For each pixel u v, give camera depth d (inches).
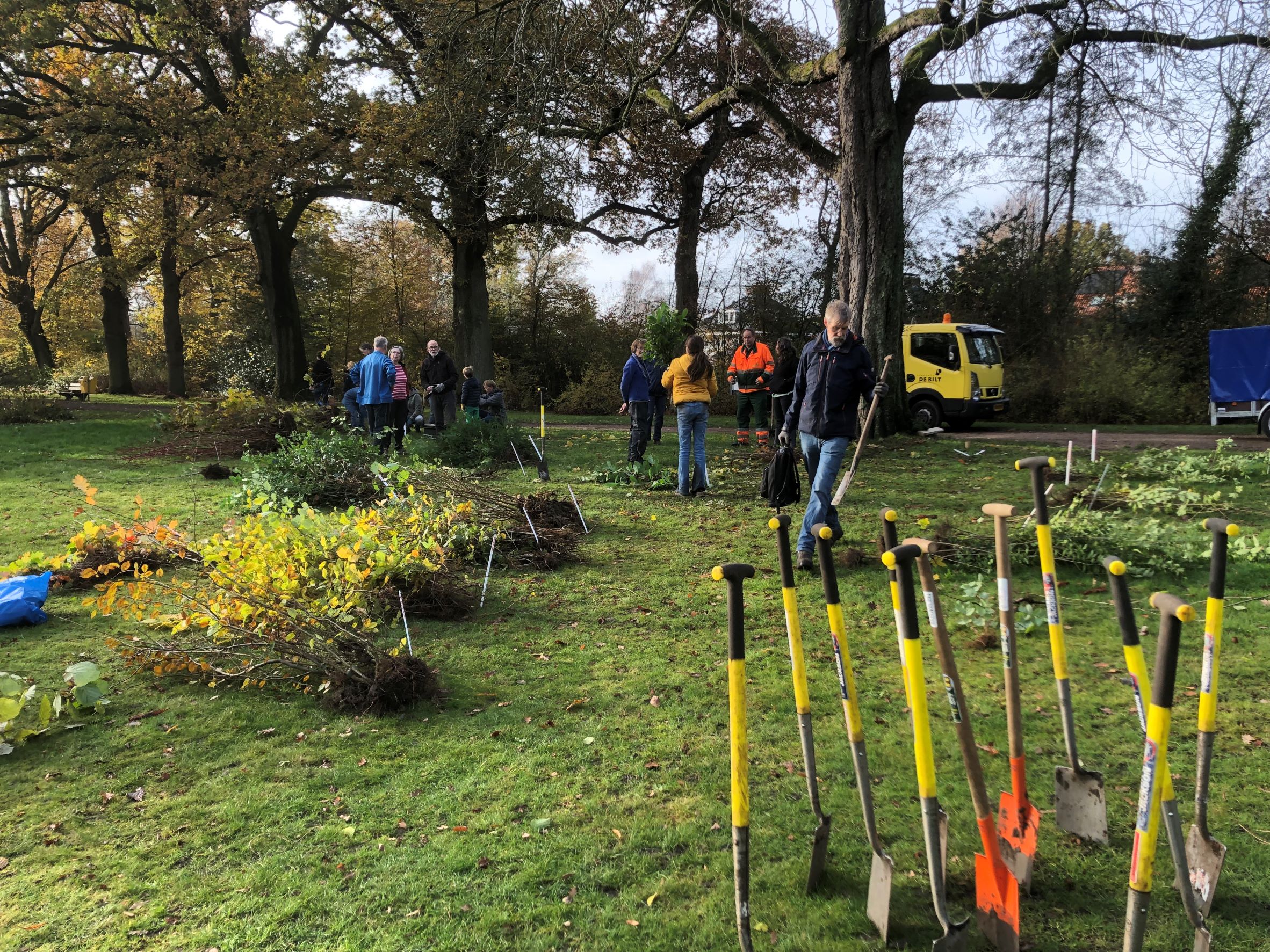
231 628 173.2
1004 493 363.3
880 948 93.5
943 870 87.7
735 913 100.2
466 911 102.7
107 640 174.4
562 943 96.7
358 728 155.1
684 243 994.1
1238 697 154.0
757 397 525.3
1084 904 99.7
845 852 112.1
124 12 892.0
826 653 186.5
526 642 200.7
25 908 104.5
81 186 820.0
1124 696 157.3
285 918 102.0
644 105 805.9
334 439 395.5
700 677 175.5
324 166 869.2
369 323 1469.0
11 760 143.1
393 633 207.0
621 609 224.4
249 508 328.8
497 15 483.2
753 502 368.5
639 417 443.8
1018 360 906.1
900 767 133.8
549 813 124.4
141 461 506.3
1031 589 224.8
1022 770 103.2
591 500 379.6
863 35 510.6
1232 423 685.3
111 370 1391.5
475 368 1021.8
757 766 136.6
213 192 845.2
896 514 96.9
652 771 136.3
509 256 1122.7
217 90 899.4
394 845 117.2
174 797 131.1
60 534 301.9
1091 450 471.5
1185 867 86.4
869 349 559.8
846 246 557.3
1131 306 941.8
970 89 528.7
